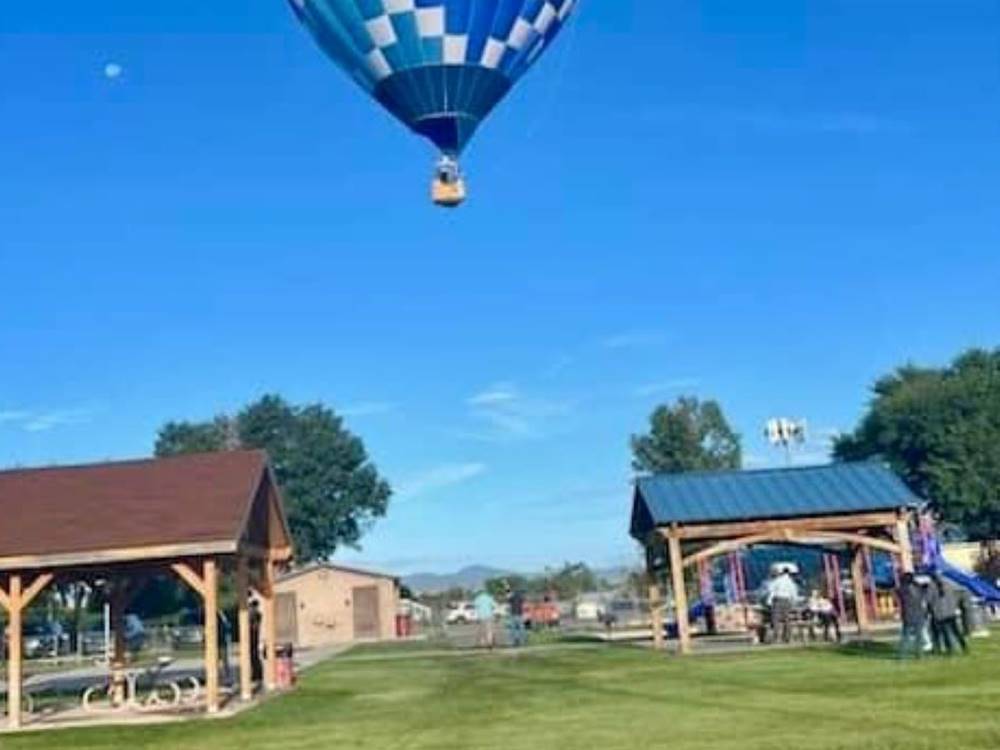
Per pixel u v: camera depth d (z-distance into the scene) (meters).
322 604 62.97
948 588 24.28
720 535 32.44
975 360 75.12
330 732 17.70
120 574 25.98
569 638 43.94
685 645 31.11
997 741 12.41
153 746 17.72
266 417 99.12
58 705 26.86
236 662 36.44
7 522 24.98
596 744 14.13
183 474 26.61
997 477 66.31
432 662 33.75
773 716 15.70
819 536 32.75
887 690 18.00
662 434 87.81
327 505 98.06
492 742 14.98
